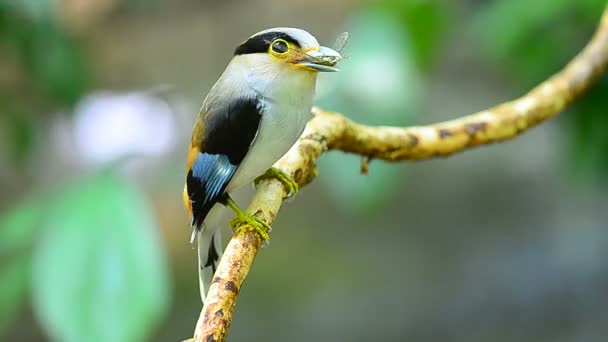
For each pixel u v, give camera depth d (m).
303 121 4.70
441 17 7.97
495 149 16.23
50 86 9.43
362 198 6.69
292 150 5.29
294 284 14.72
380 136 5.60
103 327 4.83
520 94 8.42
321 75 6.89
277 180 5.09
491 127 5.77
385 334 13.59
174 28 16.73
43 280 4.95
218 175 4.80
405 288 14.41
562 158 10.05
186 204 5.02
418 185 16.30
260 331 13.69
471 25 10.15
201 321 3.98
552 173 15.51
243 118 4.62
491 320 13.82
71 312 4.83
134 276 4.92
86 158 15.91
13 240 5.64
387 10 7.68
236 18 16.80
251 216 4.80
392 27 7.11
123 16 16.22
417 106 7.19
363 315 13.82
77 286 4.89
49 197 5.71
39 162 15.88
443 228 15.66
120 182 5.24
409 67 6.96
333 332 13.61
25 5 8.81
